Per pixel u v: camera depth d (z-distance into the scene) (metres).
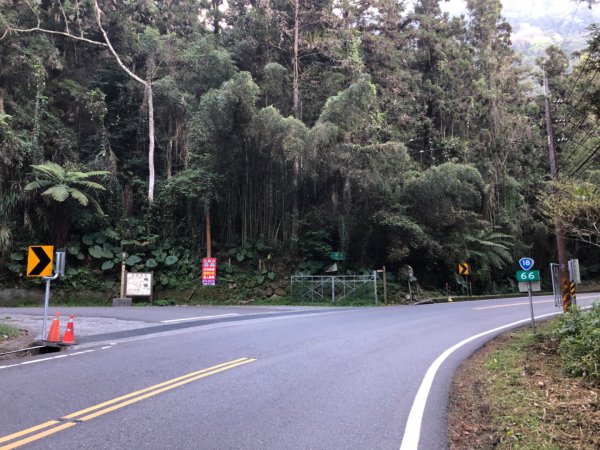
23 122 23.22
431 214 27.17
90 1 26.16
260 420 5.43
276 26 27.42
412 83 31.47
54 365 8.25
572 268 15.91
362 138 25.72
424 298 26.89
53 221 23.00
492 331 13.58
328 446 4.68
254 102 23.08
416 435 5.02
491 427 5.40
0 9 23.06
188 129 25.39
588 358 7.99
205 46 25.42
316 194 26.77
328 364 8.58
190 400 6.18
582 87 15.62
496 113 33.72
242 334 12.03
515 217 34.81
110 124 27.72
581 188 12.13
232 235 25.98
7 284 21.98
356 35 29.05
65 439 4.73
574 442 4.84
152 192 25.33
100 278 23.53
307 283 24.52
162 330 12.79
